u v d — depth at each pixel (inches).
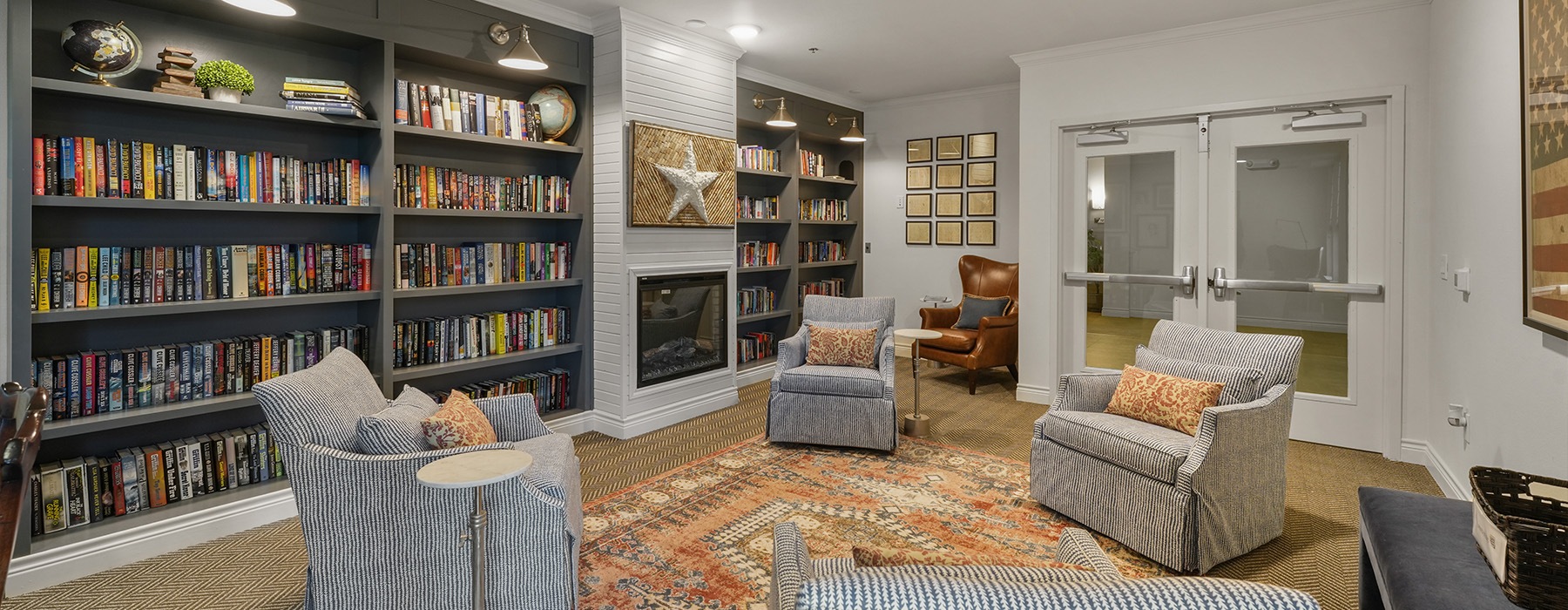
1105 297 194.2
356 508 81.0
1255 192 172.6
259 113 119.6
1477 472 66.2
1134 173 188.4
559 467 89.5
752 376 233.8
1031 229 202.7
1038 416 190.2
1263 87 168.4
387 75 136.2
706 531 115.4
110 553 104.6
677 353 186.5
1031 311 203.6
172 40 120.0
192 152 117.0
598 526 117.0
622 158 167.8
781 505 126.7
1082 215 196.4
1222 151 175.3
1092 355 196.9
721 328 199.9
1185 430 109.0
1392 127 154.3
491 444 92.0
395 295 140.5
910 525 117.8
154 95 109.0
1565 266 74.8
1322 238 165.5
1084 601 29.5
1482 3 112.3
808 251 265.1
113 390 111.8
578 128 174.7
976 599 29.7
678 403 185.8
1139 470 104.8
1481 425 112.1
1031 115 201.3
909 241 273.9
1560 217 76.2
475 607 77.8
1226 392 111.6
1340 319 164.7
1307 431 170.2
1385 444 158.1
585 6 163.5
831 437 156.4
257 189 124.4
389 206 137.9
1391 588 61.1
